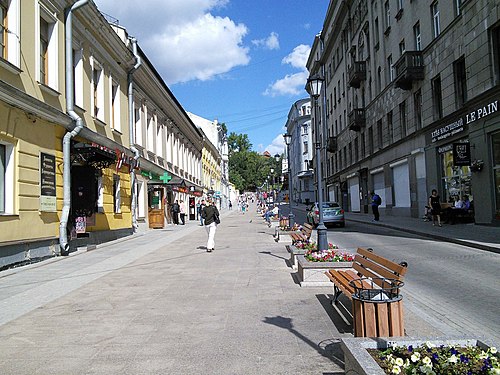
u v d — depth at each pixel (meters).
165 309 6.90
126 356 4.83
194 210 42.66
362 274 6.34
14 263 11.19
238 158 126.88
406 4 26.77
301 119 84.25
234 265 11.33
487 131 17.64
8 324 6.27
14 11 11.66
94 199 15.76
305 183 83.19
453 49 20.48
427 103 23.75
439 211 20.00
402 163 27.94
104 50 18.70
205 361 4.61
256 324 5.93
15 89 11.05
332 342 5.13
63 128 14.30
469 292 7.79
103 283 9.31
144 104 25.98
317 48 59.97
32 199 12.23
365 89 37.22
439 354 3.39
